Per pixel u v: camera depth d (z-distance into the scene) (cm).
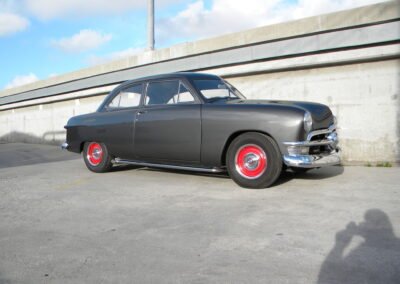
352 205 429
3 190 583
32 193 556
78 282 271
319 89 802
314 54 793
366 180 564
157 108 604
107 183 611
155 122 598
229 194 501
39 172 762
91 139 701
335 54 764
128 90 664
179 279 269
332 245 317
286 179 583
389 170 651
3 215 443
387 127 725
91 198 512
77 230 382
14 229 391
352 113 761
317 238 334
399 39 690
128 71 1245
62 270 291
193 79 590
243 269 281
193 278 269
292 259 294
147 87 634
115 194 530
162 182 600
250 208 432
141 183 600
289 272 273
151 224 392
